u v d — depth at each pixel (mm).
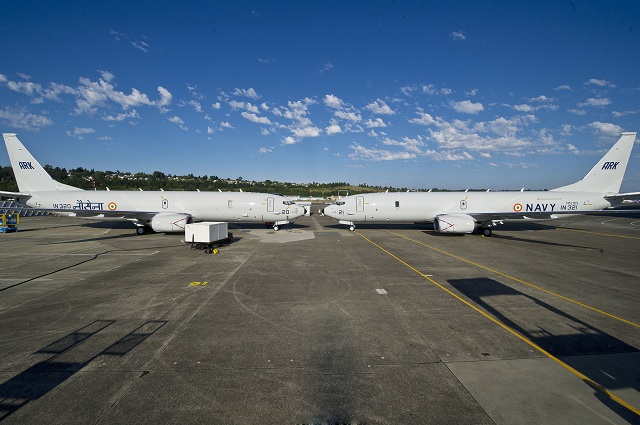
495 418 5359
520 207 31594
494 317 9938
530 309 10641
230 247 23344
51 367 7020
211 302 11359
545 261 18578
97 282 13961
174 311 10461
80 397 5969
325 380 6508
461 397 5934
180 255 20219
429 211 32438
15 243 25125
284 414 5477
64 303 11234
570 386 6270
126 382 6449
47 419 5371
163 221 29000
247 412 5535
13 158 33094
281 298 11812
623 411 5531
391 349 7828
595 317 9922
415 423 5254
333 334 8695
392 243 25469
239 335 8633
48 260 18672
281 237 28812
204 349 7844
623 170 32375
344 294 12305
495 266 17250
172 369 6930
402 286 13422
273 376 6652
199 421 5316
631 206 92188
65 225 39219
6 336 8594
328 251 21766
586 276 15086
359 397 5941
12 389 6219
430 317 9938
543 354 7566
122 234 30922
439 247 23594
